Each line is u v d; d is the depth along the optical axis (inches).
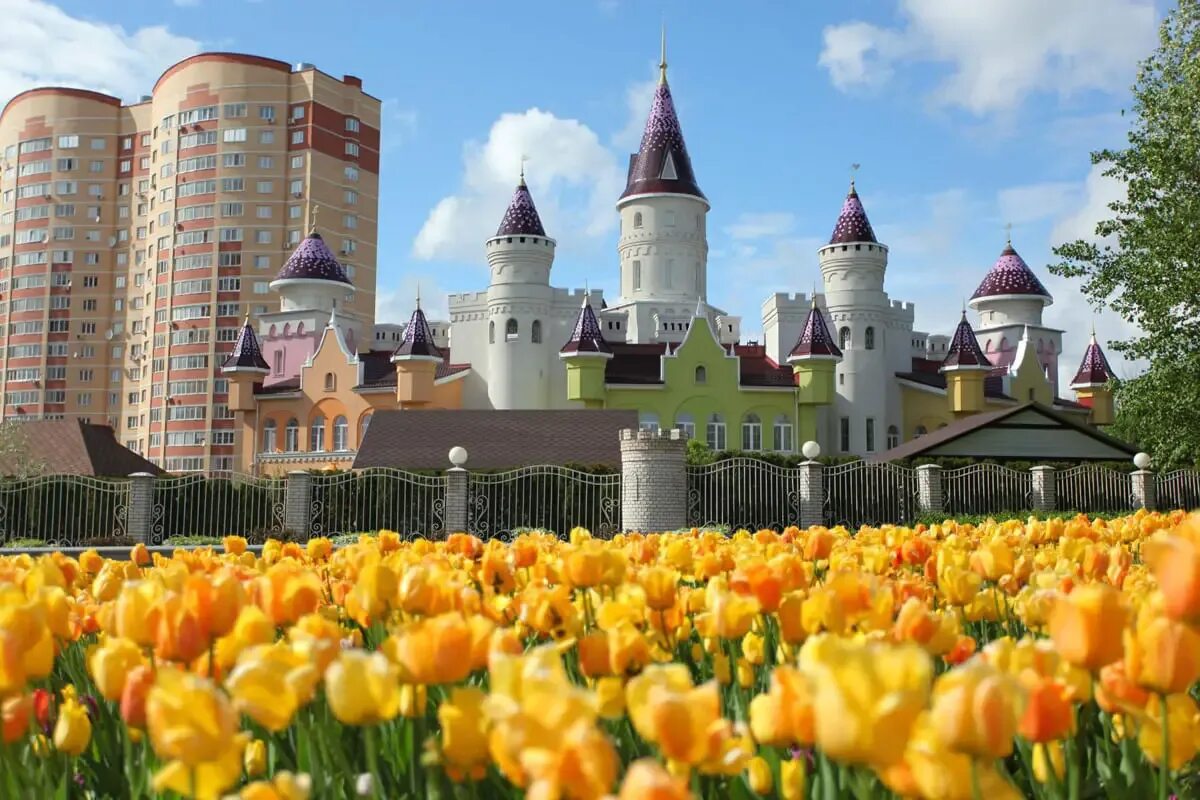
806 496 1094.4
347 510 1100.5
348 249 3523.6
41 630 107.1
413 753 109.7
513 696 77.9
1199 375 927.7
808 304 2320.4
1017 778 125.3
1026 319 2541.8
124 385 3590.1
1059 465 1256.8
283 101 3472.0
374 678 88.0
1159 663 87.2
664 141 2568.9
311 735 112.0
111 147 3718.0
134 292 3624.5
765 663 144.0
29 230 3676.2
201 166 3435.0
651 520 1048.2
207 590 109.2
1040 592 140.9
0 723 98.3
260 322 2448.3
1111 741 126.5
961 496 1131.9
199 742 77.0
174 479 1098.7
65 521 1079.0
